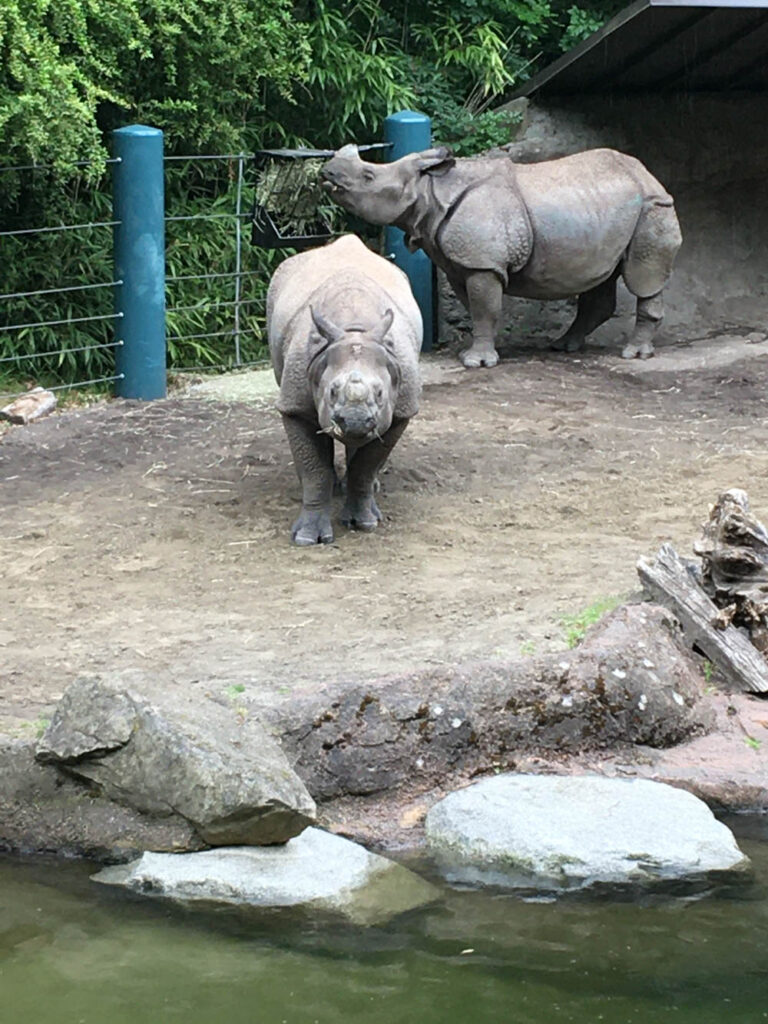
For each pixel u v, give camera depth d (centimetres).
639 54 1264
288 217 1245
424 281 1285
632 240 1216
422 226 1179
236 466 937
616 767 556
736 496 659
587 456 962
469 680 560
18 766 522
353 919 464
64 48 1161
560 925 461
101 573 746
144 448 984
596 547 775
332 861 492
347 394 703
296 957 441
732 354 1256
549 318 1356
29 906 471
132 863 494
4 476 926
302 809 493
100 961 438
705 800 543
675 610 638
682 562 679
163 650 633
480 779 547
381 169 1167
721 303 1409
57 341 1198
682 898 477
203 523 827
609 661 575
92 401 1120
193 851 497
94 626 669
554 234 1184
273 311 834
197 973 431
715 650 625
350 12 1464
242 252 1313
